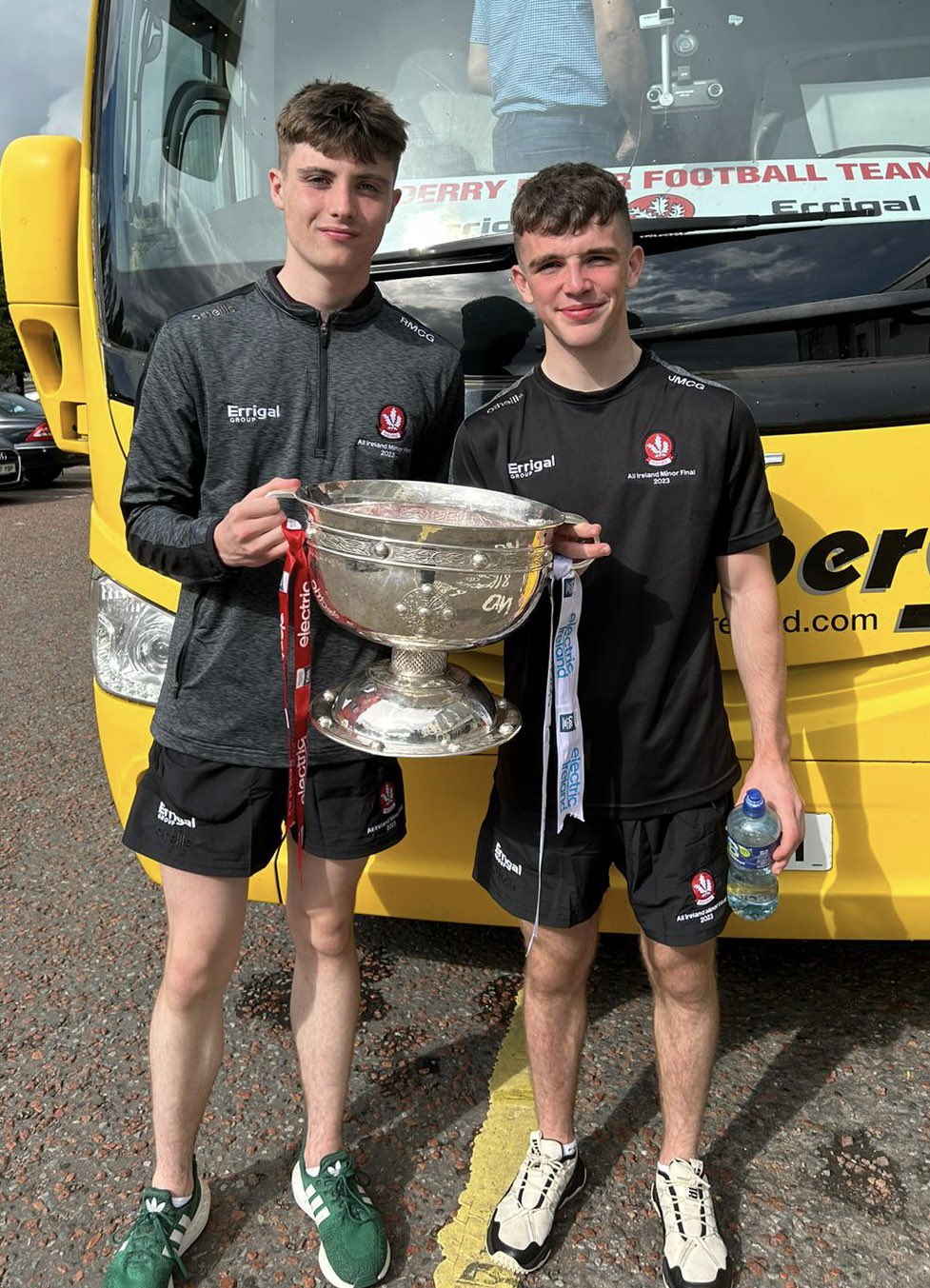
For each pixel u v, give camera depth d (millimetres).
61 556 9648
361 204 1575
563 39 2336
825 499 2027
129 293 2395
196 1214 1846
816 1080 2262
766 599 1724
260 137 2539
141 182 2533
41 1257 1846
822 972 2664
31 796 3877
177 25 2611
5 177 2541
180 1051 1781
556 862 1779
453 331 2150
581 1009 1877
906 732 2094
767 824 1677
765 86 2369
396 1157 2057
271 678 1689
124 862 3322
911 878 2150
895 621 2074
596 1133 2113
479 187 2326
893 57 2383
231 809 1713
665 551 1665
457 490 1625
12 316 2637
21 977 2693
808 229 2152
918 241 2123
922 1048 2365
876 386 2004
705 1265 1752
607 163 2340
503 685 2123
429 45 2451
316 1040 1875
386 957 2750
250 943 2814
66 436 2812
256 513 1484
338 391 1648
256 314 1630
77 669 5641
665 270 2133
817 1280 1779
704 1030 1828
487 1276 1793
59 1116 2186
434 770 2191
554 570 1558
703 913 1763
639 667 1696
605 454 1664
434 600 1451
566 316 1596
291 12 2549
